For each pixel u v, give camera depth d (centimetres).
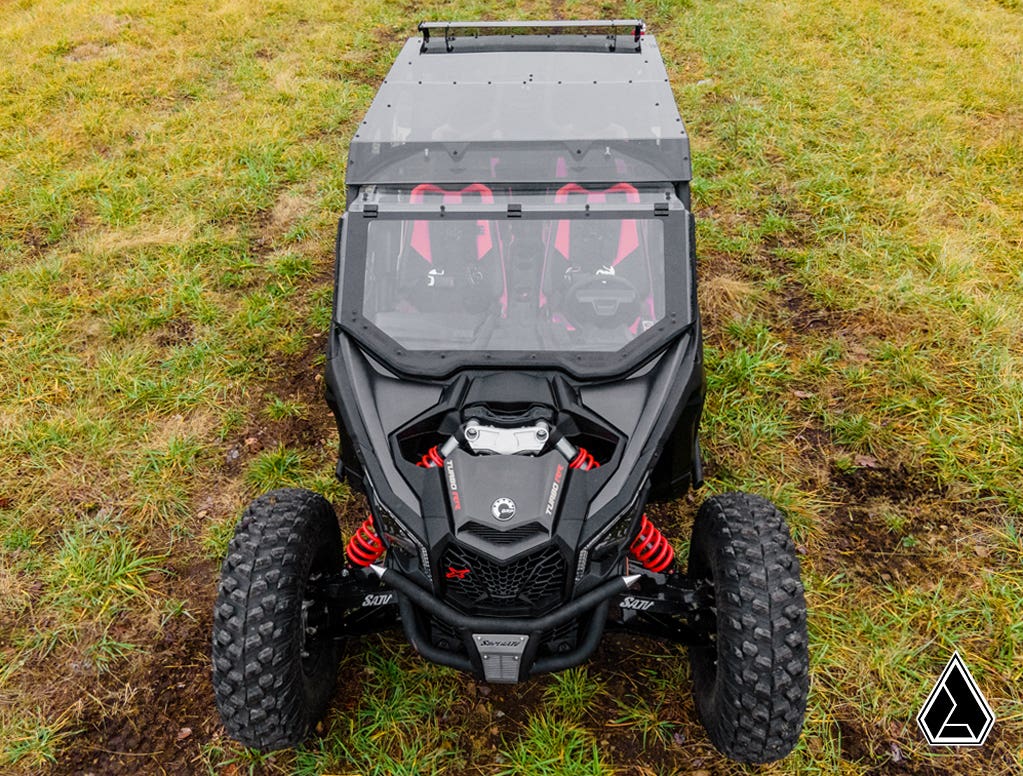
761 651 285
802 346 578
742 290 621
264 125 862
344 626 351
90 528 460
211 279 651
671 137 389
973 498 468
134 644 402
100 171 780
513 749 357
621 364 328
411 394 328
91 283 645
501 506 289
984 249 664
